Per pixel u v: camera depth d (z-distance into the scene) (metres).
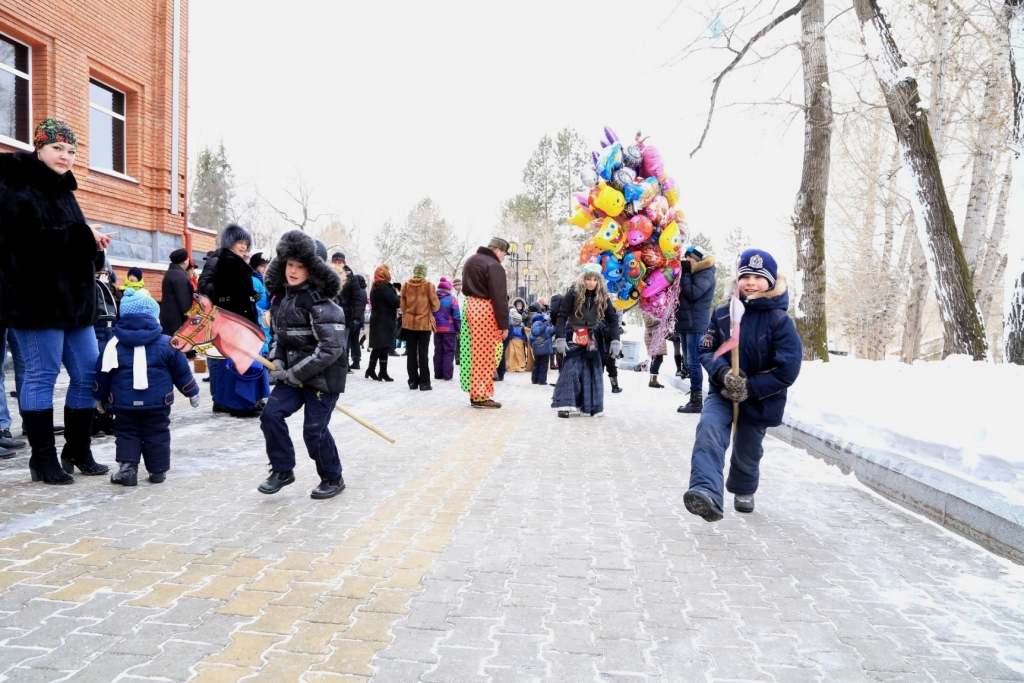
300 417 8.41
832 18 10.30
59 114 11.97
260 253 9.50
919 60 12.38
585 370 8.92
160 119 14.62
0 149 10.88
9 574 3.40
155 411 5.09
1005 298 7.36
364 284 13.94
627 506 4.92
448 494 5.11
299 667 2.63
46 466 5.00
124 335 4.98
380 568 3.64
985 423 4.92
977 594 3.50
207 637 2.84
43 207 4.83
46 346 4.92
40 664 2.59
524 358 16.81
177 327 8.91
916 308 20.56
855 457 5.85
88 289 5.07
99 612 3.03
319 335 4.68
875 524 4.64
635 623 3.08
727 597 3.39
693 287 9.46
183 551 3.79
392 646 2.81
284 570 3.57
